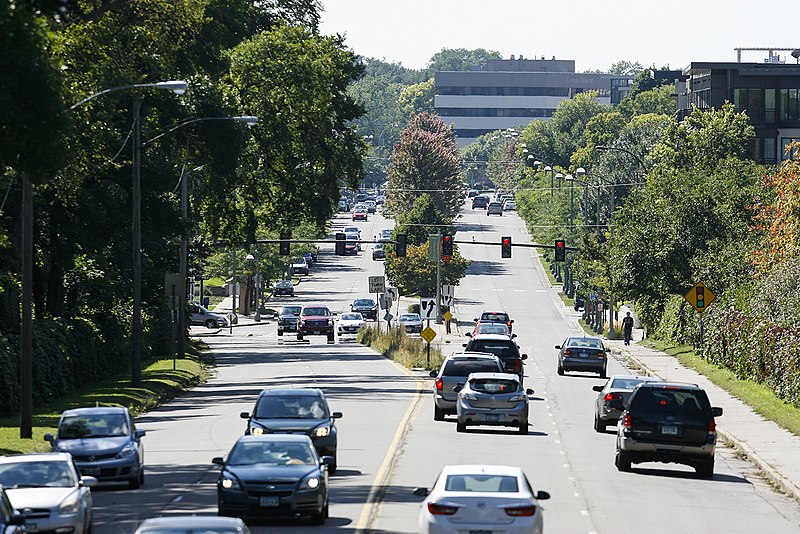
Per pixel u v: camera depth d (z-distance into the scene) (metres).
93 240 135.38
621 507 62.06
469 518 44.69
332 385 138.62
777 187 152.00
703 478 76.25
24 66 55.66
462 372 104.50
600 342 157.50
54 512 49.25
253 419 73.44
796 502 66.94
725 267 186.25
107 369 147.25
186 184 164.25
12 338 110.88
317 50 182.88
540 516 45.59
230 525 37.00
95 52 108.62
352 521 56.03
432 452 82.62
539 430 99.06
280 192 185.25
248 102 173.12
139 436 69.94
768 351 127.62
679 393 75.81
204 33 142.00
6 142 56.41
